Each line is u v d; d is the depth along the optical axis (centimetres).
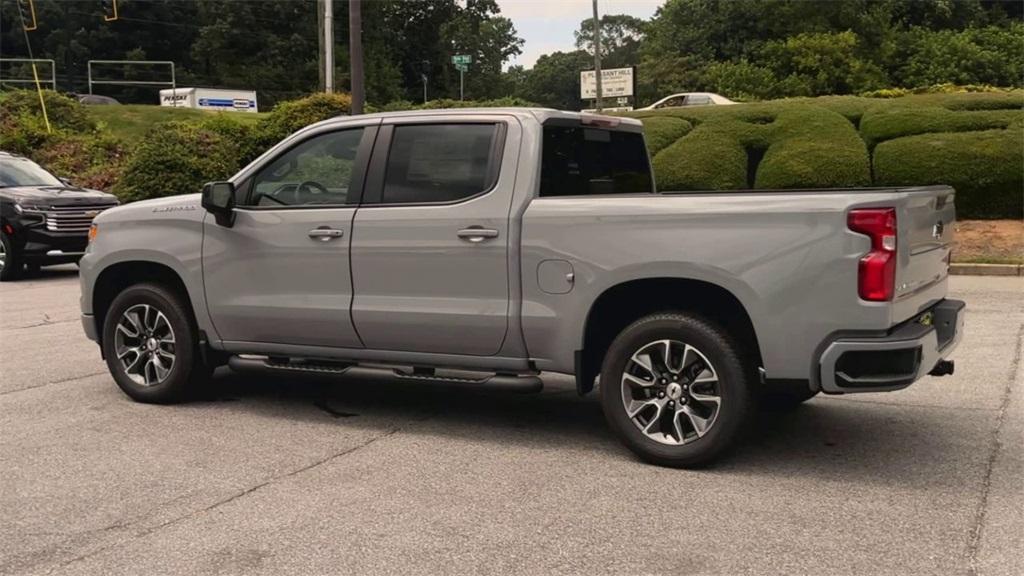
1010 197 1670
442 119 576
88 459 539
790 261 474
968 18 5747
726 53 5994
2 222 1501
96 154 2588
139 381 677
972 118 1781
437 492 477
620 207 515
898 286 470
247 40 7125
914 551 393
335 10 7369
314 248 599
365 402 682
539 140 552
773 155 1798
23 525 436
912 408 641
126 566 388
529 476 503
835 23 5372
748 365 499
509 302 544
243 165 2345
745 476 499
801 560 386
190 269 645
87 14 7388
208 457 541
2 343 928
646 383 521
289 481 496
